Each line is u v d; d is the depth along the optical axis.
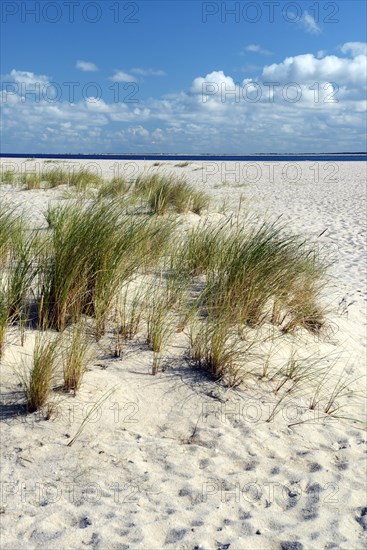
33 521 2.45
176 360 3.91
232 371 3.84
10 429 3.00
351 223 11.77
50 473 2.76
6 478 2.68
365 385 4.36
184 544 2.42
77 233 4.39
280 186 20.56
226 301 4.45
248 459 3.12
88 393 3.38
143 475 2.85
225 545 2.45
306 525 2.66
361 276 7.55
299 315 4.89
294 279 5.11
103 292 4.12
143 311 4.44
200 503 2.72
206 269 5.41
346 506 2.83
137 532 2.46
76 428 3.09
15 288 4.00
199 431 3.29
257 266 4.72
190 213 10.63
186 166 34.12
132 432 3.17
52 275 4.16
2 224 5.59
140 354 3.91
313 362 4.38
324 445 3.38
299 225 11.26
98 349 3.88
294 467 3.12
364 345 5.11
